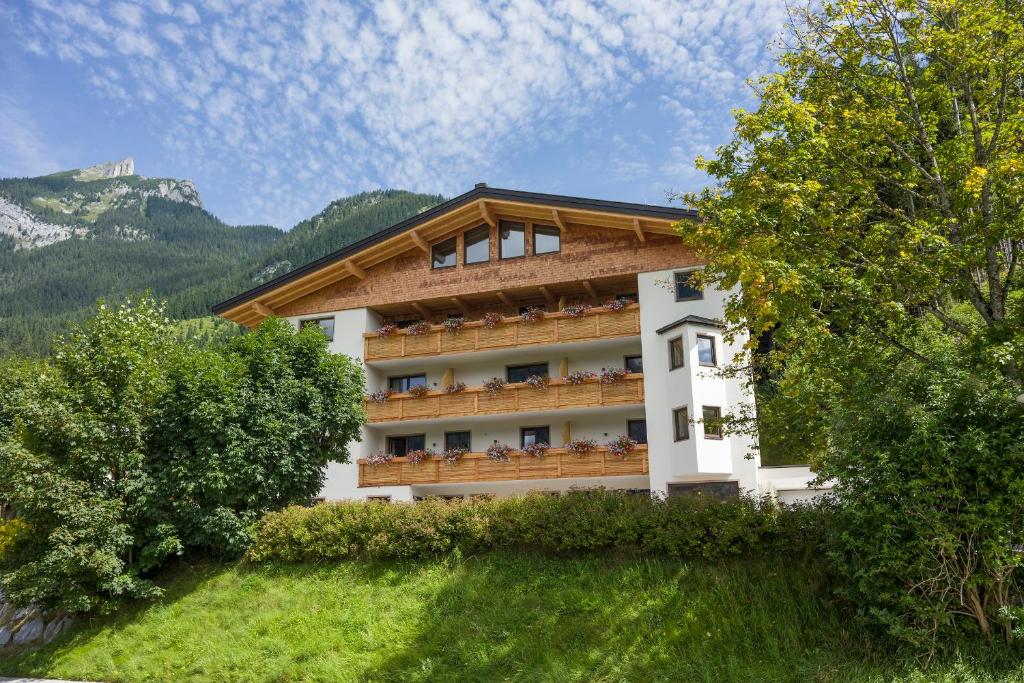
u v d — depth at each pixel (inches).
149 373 787.4
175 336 1218.0
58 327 6323.8
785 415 569.9
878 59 567.2
